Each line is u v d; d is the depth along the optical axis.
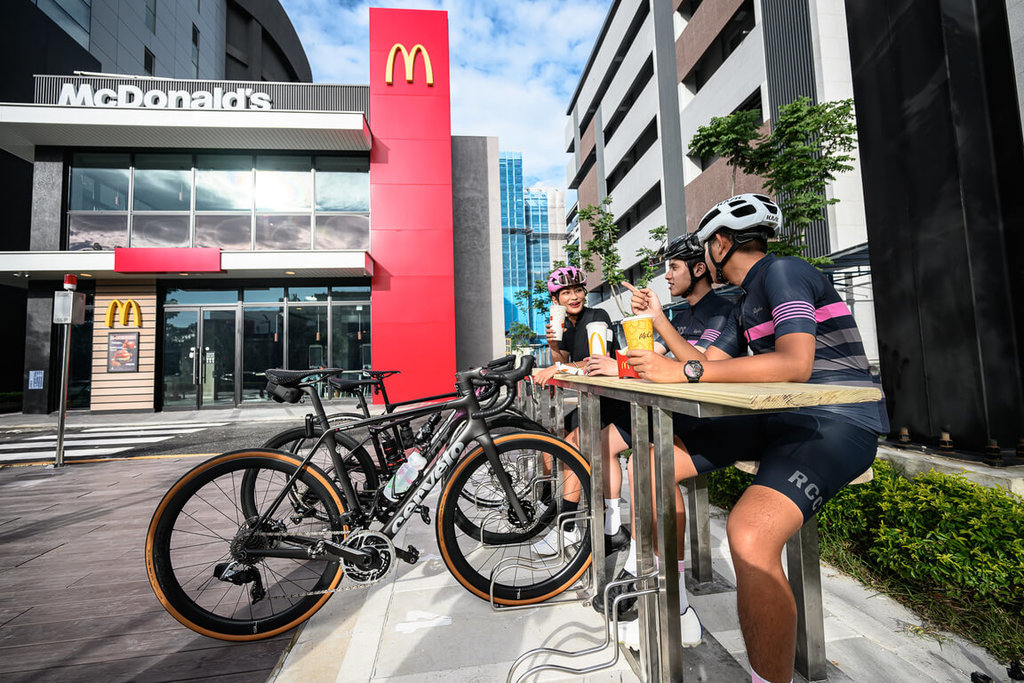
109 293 10.55
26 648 1.72
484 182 13.42
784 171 4.92
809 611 1.37
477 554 2.37
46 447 6.34
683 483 2.08
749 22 11.68
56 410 10.66
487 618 1.80
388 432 2.60
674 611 1.22
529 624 1.75
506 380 2.04
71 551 2.70
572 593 1.97
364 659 1.55
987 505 1.84
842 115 4.79
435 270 11.60
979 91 2.79
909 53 3.04
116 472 4.79
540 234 70.56
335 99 11.74
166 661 1.64
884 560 1.92
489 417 2.03
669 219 15.45
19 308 13.51
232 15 27.56
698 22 13.71
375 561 1.87
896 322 3.17
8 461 5.39
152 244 10.76
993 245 2.74
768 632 1.03
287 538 1.85
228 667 1.60
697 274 1.92
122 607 2.04
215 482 2.03
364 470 2.33
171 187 10.94
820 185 4.94
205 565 2.34
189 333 11.02
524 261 66.31
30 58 13.34
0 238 12.70
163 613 1.99
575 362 2.66
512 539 2.31
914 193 3.03
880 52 3.25
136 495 3.91
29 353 10.52
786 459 1.17
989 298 2.71
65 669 1.59
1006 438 2.65
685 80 14.78
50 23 14.07
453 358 11.56
